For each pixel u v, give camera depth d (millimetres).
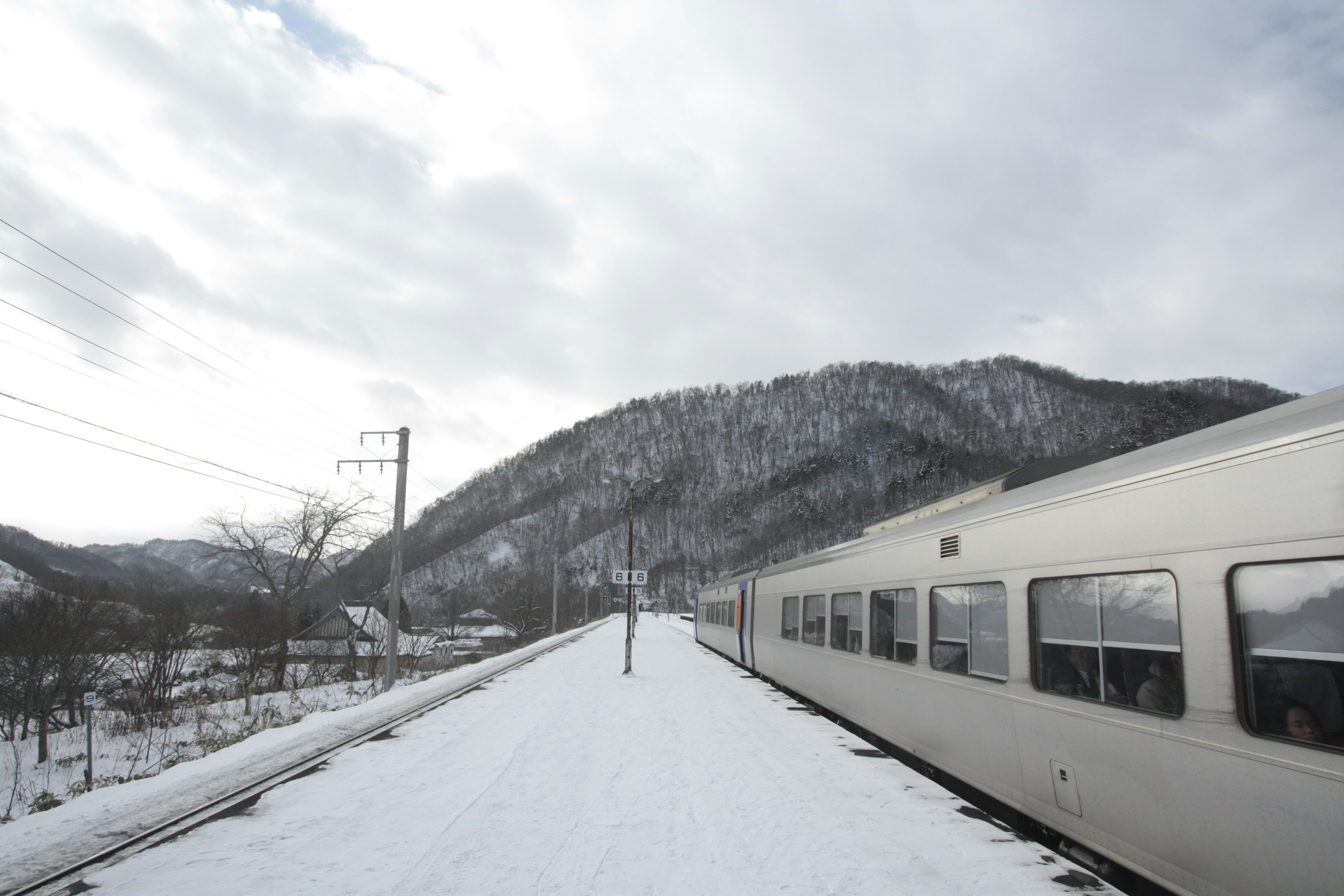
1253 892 4074
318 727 12945
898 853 5652
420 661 36844
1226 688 4316
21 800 11984
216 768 9523
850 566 11867
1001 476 8078
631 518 30578
